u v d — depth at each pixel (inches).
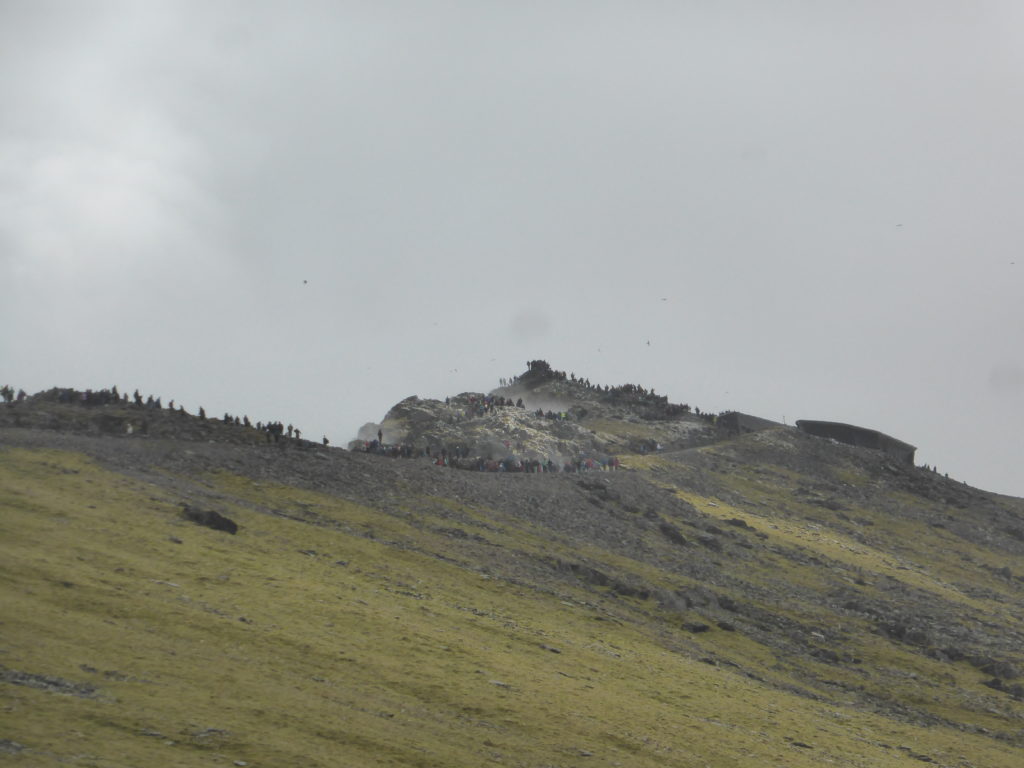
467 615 5930.1
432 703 4288.9
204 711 3491.6
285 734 3462.1
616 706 4847.4
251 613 4864.7
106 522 5856.3
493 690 4613.7
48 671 3489.2
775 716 5487.2
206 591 5044.3
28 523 5442.9
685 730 4722.0
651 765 4146.2
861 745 5319.9
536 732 4212.6
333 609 5275.6
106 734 3097.9
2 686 3267.7
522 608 6481.3
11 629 3799.2
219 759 3115.2
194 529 6200.8
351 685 4242.1
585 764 3971.5
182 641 4220.0
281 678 4082.2
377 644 4899.1
